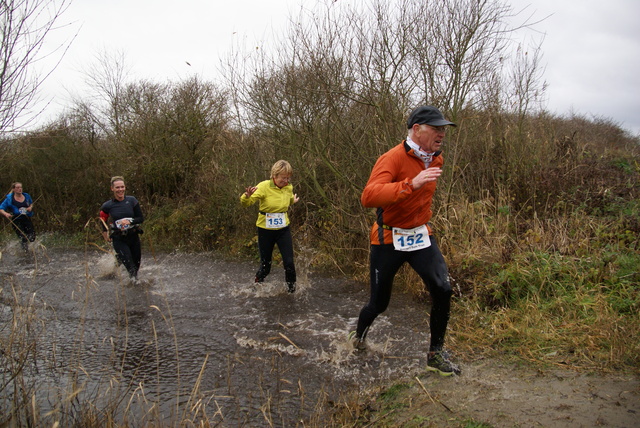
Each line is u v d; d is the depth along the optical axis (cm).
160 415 314
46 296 614
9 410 309
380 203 319
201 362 407
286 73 746
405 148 334
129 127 1385
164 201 1229
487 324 433
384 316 500
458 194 684
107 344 450
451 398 315
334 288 631
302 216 881
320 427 302
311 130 754
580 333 387
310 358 404
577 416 276
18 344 369
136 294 624
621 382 311
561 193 678
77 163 1336
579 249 517
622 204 630
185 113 1276
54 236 1188
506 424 277
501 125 830
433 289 342
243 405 334
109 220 679
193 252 940
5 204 956
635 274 453
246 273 736
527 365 352
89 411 300
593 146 1078
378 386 347
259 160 919
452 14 640
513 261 519
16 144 879
